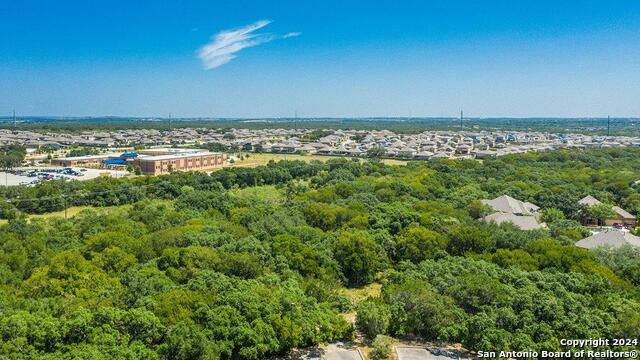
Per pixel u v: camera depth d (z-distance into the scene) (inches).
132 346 1744.6
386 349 2032.5
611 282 2406.5
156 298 2086.6
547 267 2701.8
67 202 5103.3
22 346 1688.0
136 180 5880.9
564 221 4170.8
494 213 4099.4
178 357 1771.7
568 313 2068.2
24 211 4862.2
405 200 4594.0
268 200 5162.4
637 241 3331.7
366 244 3021.7
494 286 2194.9
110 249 2815.0
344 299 2524.6
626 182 5615.2
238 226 3526.1
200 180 6008.9
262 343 1916.8
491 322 2015.3
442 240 3181.6
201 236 3075.8
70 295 2289.6
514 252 2851.9
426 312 2161.7
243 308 2026.3
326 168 7283.5
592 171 6692.9
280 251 2901.1
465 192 5093.5
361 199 4520.2
